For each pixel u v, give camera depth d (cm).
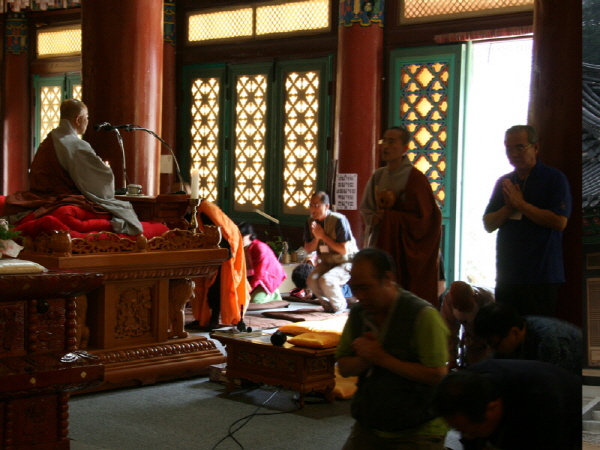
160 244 503
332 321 502
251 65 1033
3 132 1249
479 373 227
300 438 387
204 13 1080
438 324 239
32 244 473
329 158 963
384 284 242
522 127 321
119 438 382
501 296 326
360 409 248
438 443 241
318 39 971
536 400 226
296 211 999
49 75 1215
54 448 323
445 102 857
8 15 1230
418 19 877
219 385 500
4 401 307
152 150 682
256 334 487
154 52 680
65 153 500
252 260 805
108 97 662
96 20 662
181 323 530
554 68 320
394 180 421
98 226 491
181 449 367
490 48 1024
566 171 320
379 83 889
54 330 324
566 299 315
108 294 483
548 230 316
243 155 1052
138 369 488
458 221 856
